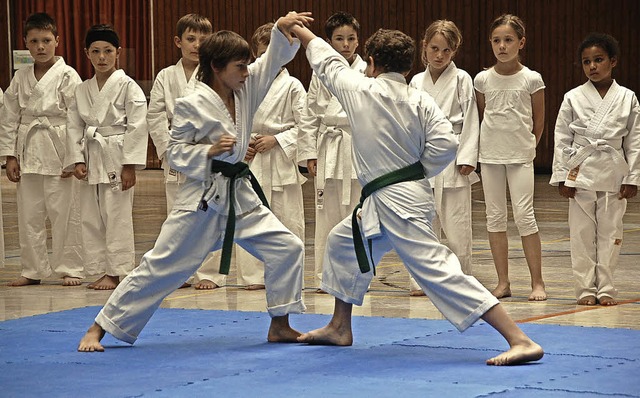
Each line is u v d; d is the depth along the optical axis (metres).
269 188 8.45
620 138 7.34
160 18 25.70
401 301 7.67
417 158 5.61
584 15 23.16
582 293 7.42
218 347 5.82
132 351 5.71
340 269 5.78
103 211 8.54
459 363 5.29
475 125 7.90
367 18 24.47
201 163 5.71
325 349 5.74
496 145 7.79
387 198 5.53
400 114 5.55
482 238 12.35
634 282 8.56
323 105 8.27
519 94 7.75
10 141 8.75
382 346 5.81
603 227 7.37
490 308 5.29
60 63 8.83
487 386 4.72
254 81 5.96
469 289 5.34
